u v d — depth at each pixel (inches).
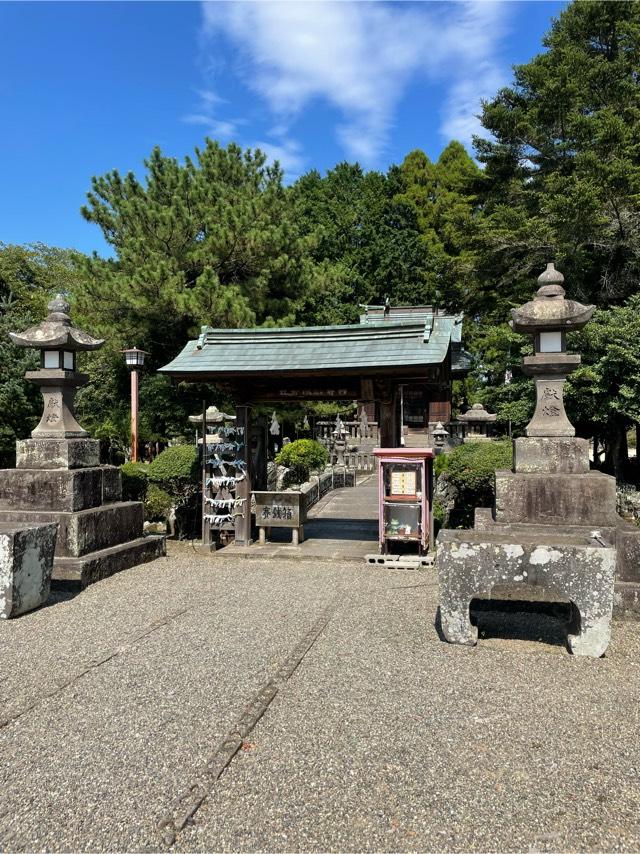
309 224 1295.5
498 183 732.0
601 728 128.8
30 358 429.1
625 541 213.9
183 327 653.3
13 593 206.4
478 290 717.3
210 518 332.8
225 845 93.4
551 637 185.9
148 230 668.1
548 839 94.0
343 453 816.9
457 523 366.0
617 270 580.7
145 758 117.6
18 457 277.4
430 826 97.0
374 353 298.0
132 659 169.9
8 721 133.9
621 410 446.9
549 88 624.4
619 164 517.0
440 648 176.4
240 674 158.2
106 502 293.0
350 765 114.3
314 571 283.9
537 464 237.5
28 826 98.2
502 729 128.1
